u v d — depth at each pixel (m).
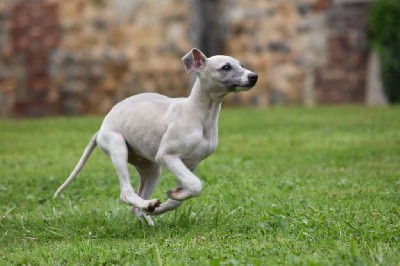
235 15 26.12
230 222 8.70
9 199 11.02
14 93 27.98
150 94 8.93
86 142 17.45
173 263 6.99
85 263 7.27
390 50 24.48
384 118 20.19
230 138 17.33
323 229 8.07
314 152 14.73
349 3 24.83
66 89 27.44
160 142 8.39
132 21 26.72
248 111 23.25
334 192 10.38
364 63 24.84
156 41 26.50
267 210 9.06
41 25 27.59
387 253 6.98
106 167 13.62
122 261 7.21
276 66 25.67
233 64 8.45
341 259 6.84
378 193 10.23
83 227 9.02
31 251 7.91
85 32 27.16
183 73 26.30
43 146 16.88
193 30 26.09
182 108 8.38
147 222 8.77
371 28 24.59
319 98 25.30
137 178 12.24
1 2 27.84
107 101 27.09
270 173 12.34
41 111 27.73
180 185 8.47
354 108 22.88
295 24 25.44
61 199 10.78
